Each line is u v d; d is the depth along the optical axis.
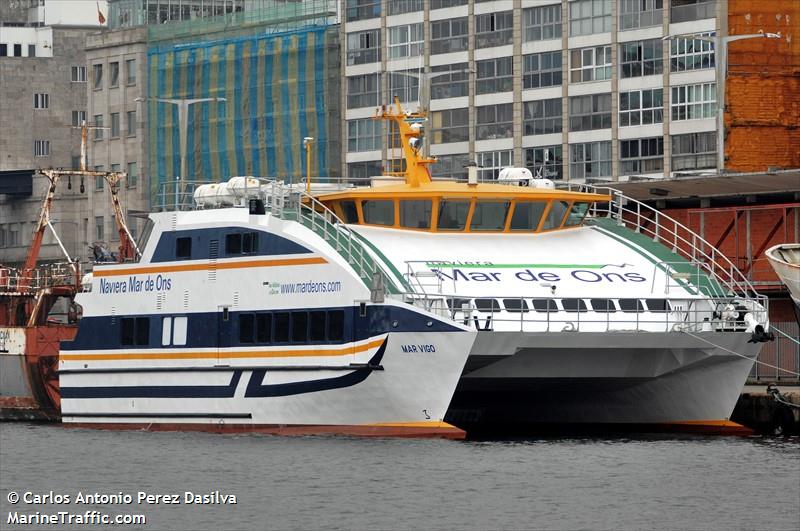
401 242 147.50
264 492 120.06
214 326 150.12
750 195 188.12
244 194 152.50
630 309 144.00
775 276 185.38
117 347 158.50
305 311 143.50
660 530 108.44
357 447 136.88
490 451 137.50
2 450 144.50
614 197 197.38
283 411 145.50
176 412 153.25
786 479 125.12
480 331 135.25
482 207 151.12
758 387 169.25
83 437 152.75
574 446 141.50
